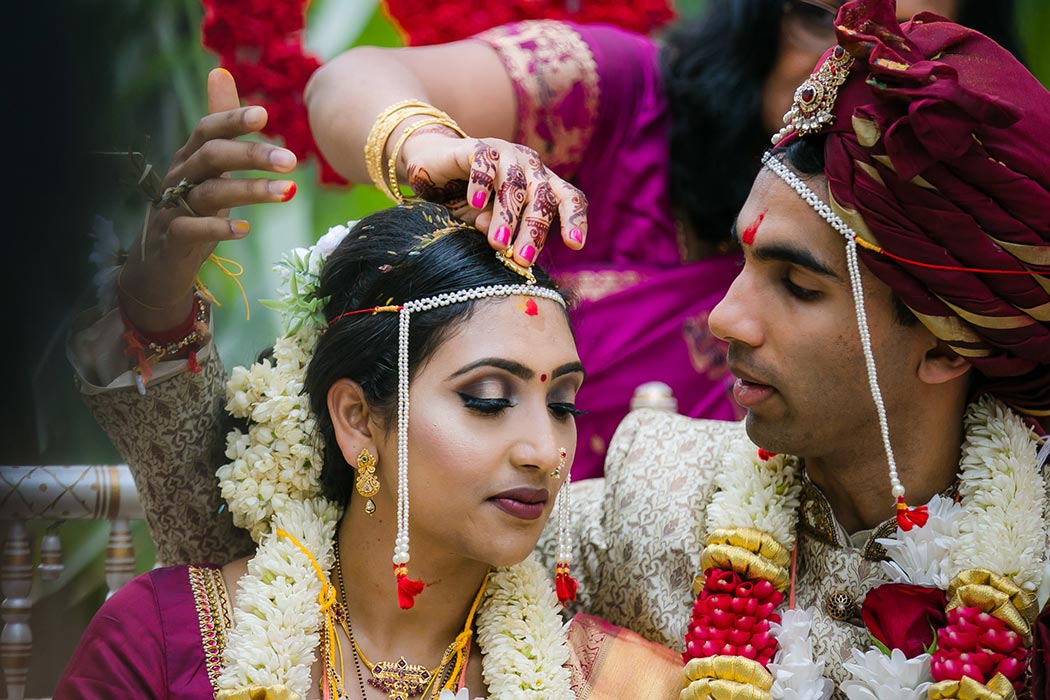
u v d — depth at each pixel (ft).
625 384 8.18
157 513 6.72
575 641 6.16
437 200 6.24
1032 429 5.93
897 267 5.33
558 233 8.31
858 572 5.97
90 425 7.09
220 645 5.74
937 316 5.38
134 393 6.33
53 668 8.13
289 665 5.58
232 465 6.17
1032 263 5.24
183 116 10.57
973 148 5.11
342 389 5.88
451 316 5.59
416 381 5.61
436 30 9.95
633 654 6.12
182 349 6.33
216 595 5.91
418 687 5.83
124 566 8.14
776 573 6.01
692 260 8.61
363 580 5.95
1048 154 5.31
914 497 5.90
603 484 7.29
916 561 5.66
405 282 5.68
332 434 6.05
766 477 6.23
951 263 5.25
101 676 5.68
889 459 5.49
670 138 8.35
